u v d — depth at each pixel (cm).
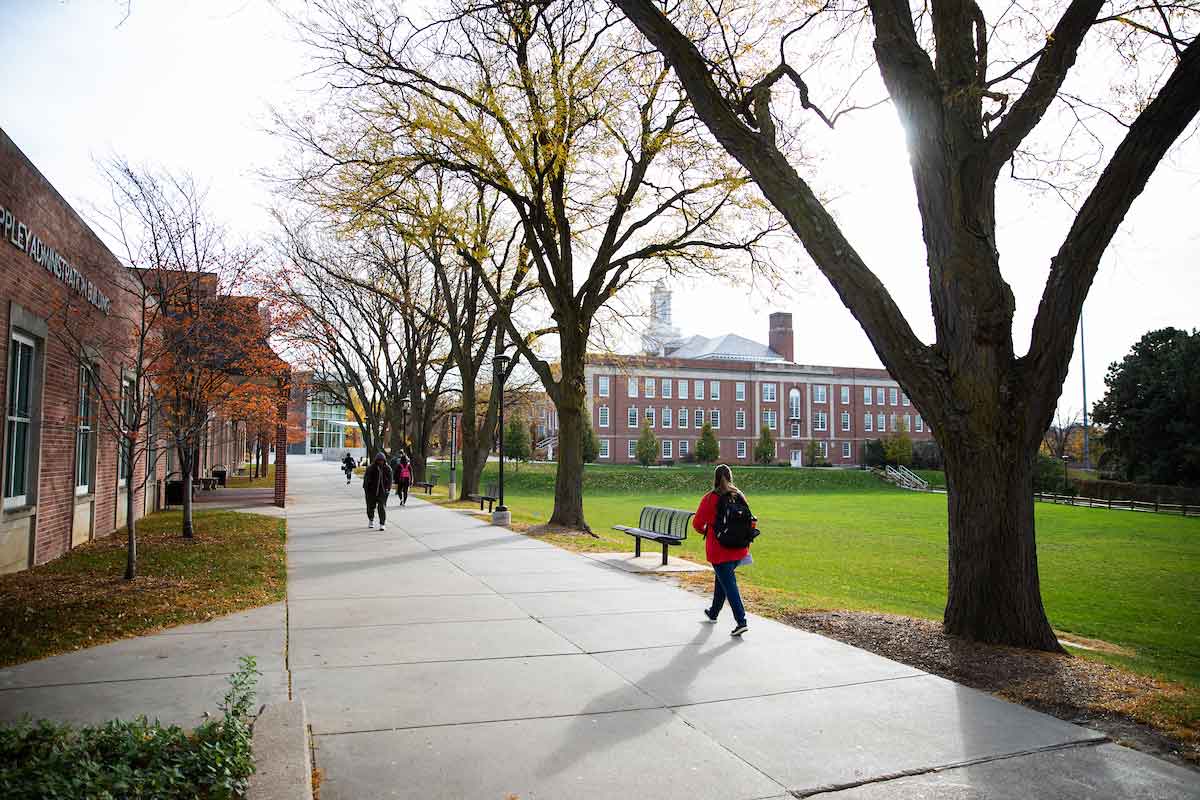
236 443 5434
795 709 542
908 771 438
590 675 618
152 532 1630
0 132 968
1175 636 1155
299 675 603
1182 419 5522
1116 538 2930
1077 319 736
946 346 772
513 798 392
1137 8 839
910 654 698
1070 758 460
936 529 3012
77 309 1240
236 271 1505
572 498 1917
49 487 1212
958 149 760
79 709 503
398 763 434
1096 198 713
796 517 3697
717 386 9412
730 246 1822
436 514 2239
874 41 801
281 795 341
